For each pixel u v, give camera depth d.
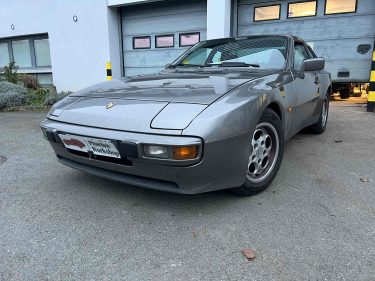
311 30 7.70
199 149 1.99
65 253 1.89
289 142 4.35
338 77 7.69
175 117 2.05
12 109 7.36
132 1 9.05
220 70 3.16
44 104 7.74
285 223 2.19
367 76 7.43
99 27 9.81
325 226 2.15
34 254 1.88
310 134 4.82
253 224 2.18
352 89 10.10
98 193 2.69
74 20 10.27
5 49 12.70
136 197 2.61
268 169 2.71
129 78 3.03
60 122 2.46
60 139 2.44
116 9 9.77
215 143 2.03
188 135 1.97
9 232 2.11
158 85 2.60
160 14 9.22
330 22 7.50
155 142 1.98
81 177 3.06
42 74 12.05
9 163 3.50
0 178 3.06
